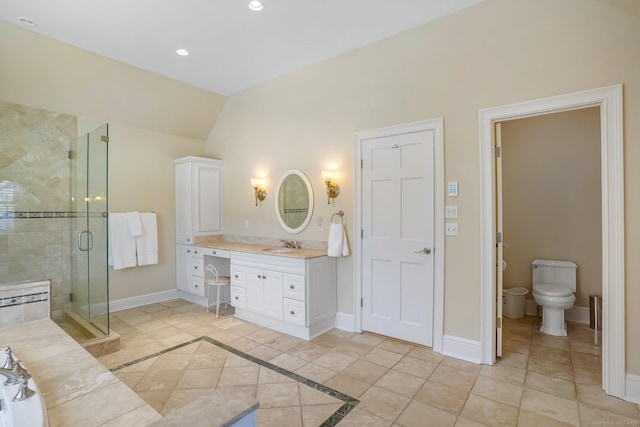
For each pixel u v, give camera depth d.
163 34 3.07
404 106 3.09
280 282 3.41
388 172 3.20
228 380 2.47
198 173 4.70
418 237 3.03
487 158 2.66
